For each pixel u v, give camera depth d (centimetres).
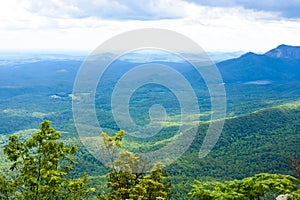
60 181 586
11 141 603
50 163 605
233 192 429
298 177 473
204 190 432
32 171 597
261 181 437
